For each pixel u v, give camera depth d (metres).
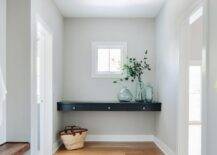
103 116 5.52
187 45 3.54
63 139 4.72
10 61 3.13
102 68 5.61
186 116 3.54
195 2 2.90
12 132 3.11
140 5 4.74
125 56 5.57
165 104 4.50
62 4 4.65
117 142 5.38
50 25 4.23
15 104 3.12
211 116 2.45
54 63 4.57
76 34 5.57
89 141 5.45
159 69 5.07
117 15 5.42
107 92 5.57
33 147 3.26
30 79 3.14
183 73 3.54
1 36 3.04
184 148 3.54
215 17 2.38
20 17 3.13
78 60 5.57
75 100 5.55
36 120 3.39
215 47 2.38
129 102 5.11
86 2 4.56
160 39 4.99
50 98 4.31
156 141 5.22
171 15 4.10
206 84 2.56
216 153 2.33
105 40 5.58
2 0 3.04
